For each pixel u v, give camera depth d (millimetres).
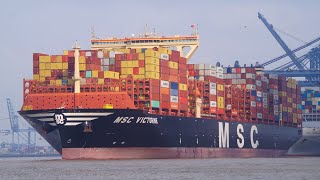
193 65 132375
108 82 111062
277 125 154125
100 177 84812
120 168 97875
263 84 147875
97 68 113875
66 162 109812
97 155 110562
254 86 143875
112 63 114688
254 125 145125
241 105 141500
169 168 98688
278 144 155125
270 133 151250
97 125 108062
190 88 126000
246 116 142500
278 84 154125
